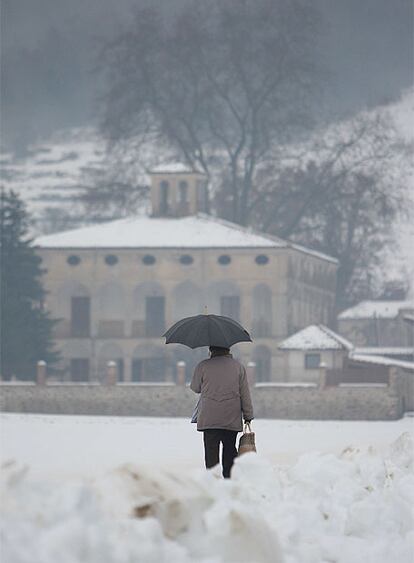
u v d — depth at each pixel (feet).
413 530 99.35
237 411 145.18
